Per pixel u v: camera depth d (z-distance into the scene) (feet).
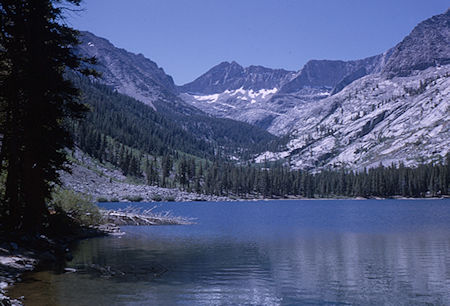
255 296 52.26
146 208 355.77
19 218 91.76
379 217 239.91
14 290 52.29
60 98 89.35
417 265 76.89
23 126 85.35
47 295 50.01
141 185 617.21
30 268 67.41
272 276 65.51
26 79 81.87
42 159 89.86
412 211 311.68
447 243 111.04
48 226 110.11
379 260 82.94
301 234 140.77
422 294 54.19
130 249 96.37
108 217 173.58
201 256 86.58
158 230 154.30
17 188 91.40
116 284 57.52
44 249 82.79
